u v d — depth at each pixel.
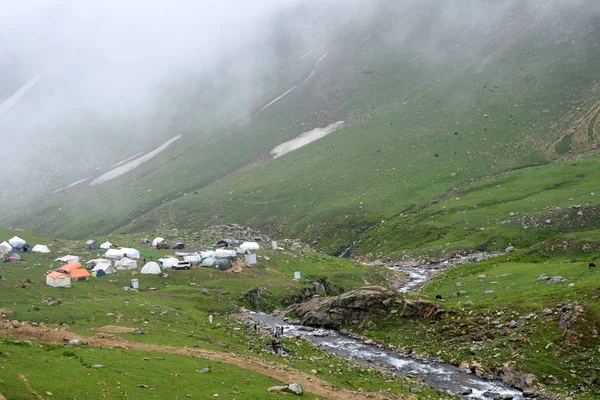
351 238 199.50
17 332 46.69
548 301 62.97
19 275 88.25
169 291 91.06
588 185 180.75
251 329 71.31
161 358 44.53
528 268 88.62
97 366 37.16
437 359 60.47
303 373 48.75
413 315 72.31
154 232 178.75
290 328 77.81
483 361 56.69
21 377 31.56
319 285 108.12
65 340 46.88
